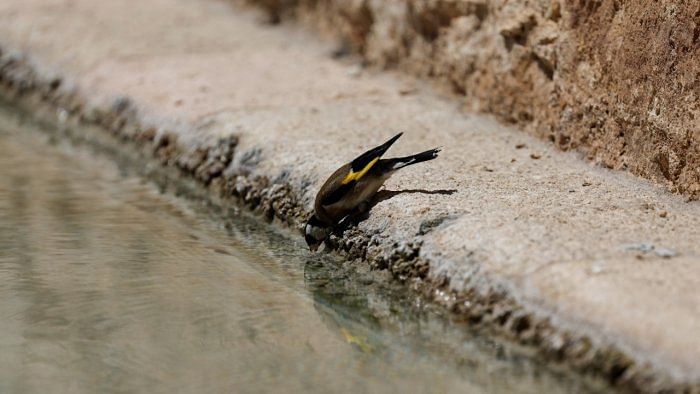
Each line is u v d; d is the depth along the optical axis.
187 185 14.80
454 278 9.80
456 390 8.42
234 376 8.70
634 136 11.89
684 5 10.79
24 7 21.72
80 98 17.98
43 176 15.16
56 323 9.75
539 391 8.34
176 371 8.80
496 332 9.09
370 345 9.41
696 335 7.82
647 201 11.11
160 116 16.02
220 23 20.77
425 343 9.45
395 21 17.08
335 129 14.18
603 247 9.58
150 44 19.45
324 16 19.34
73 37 20.00
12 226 12.66
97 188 14.66
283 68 17.83
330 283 11.02
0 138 17.44
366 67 17.91
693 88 10.80
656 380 7.71
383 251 10.84
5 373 8.76
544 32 13.41
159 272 11.18
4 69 20.00
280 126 14.35
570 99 13.02
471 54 15.18
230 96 16.22
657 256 9.32
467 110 15.26
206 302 10.34
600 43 12.34
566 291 8.81
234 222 13.20
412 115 14.95
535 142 13.67
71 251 11.78
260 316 10.05
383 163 11.24
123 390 8.45
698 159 10.84
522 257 9.48
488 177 12.01
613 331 8.18
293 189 12.75
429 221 10.62
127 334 9.53
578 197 11.23
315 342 9.45
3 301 10.25
